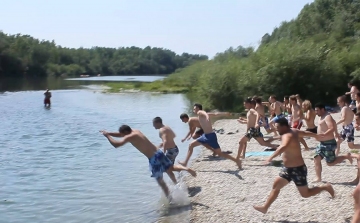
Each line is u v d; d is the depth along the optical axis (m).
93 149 19.30
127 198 11.62
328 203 9.27
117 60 167.62
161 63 181.38
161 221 9.67
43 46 127.69
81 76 134.38
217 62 43.88
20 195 12.27
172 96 50.62
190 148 12.94
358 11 55.59
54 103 43.16
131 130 10.99
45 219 10.26
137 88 62.12
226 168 13.45
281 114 19.11
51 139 22.38
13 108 38.66
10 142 21.58
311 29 59.47
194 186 11.88
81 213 10.59
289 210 9.14
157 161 10.83
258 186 11.21
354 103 18.75
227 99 35.44
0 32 122.56
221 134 21.33
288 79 33.75
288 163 8.34
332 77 33.94
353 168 12.13
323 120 10.55
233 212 9.55
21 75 114.25
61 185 13.23
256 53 36.41
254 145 17.25
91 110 36.53
